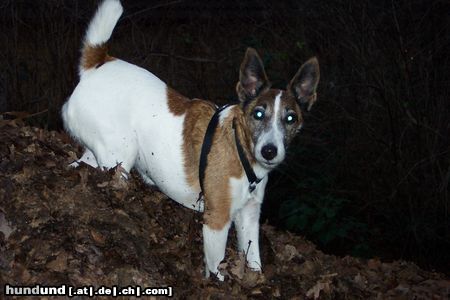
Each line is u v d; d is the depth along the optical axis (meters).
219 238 1.68
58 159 1.88
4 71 2.87
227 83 3.47
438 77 3.02
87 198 1.73
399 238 2.95
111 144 1.75
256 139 1.63
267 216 3.07
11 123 2.00
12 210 1.64
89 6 2.92
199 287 1.68
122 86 1.75
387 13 3.04
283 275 1.86
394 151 2.90
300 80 1.71
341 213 3.02
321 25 3.18
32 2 2.96
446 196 2.82
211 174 1.67
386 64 3.00
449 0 3.03
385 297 1.94
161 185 1.78
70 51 2.90
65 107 1.82
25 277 1.52
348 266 2.07
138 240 1.70
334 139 3.13
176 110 1.73
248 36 3.55
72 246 1.61
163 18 3.42
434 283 2.09
